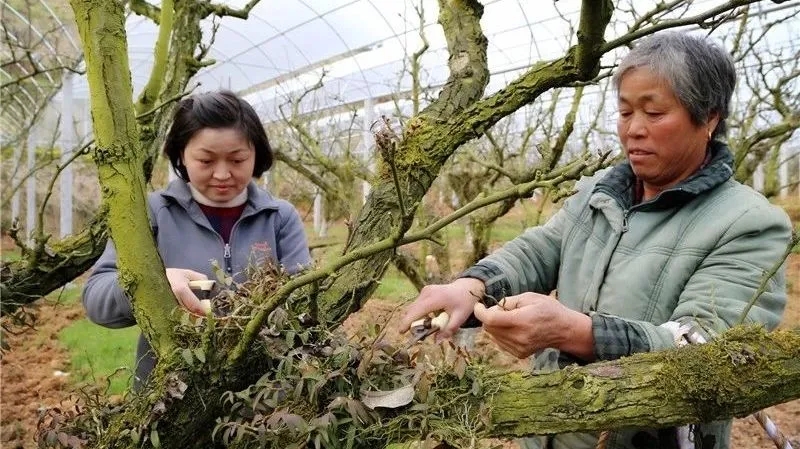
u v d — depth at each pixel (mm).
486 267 1427
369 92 11664
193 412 996
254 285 1067
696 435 1197
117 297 1416
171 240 1687
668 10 1286
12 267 1964
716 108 1268
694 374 851
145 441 991
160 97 2160
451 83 1632
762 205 1222
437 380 976
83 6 954
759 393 829
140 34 10742
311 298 1043
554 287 1611
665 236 1278
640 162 1301
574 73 1329
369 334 1073
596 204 1425
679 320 1110
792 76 3475
